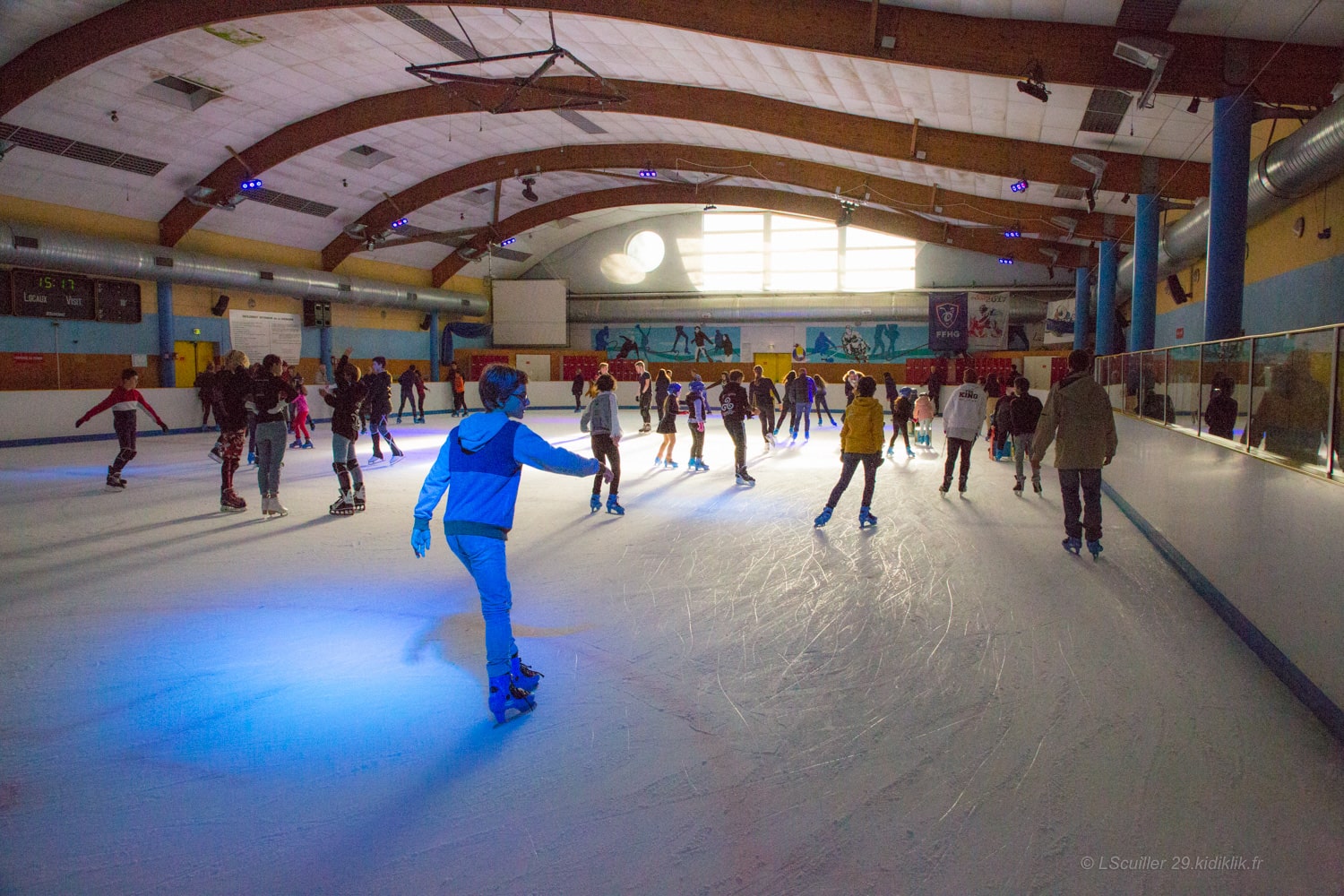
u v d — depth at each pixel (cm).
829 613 450
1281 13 740
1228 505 441
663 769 271
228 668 363
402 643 398
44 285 1625
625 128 1942
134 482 938
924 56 898
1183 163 1234
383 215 2255
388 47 1403
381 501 819
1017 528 696
